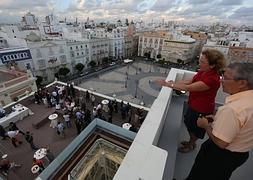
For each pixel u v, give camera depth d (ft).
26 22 244.63
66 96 57.82
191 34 220.23
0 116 40.55
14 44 123.03
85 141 25.32
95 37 185.88
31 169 26.99
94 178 22.93
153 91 114.83
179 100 14.98
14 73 72.08
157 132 6.95
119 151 23.58
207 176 6.33
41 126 40.88
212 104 8.50
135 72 154.61
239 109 4.69
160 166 5.14
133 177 4.83
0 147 34.24
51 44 124.88
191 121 9.12
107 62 184.14
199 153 6.78
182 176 8.79
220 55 7.45
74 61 148.46
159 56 191.62
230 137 4.88
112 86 121.80
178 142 10.40
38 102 50.42
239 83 4.98
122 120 48.96
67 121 40.32
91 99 56.54
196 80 8.66
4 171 28.58
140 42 211.20
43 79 127.03
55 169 20.12
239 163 5.71
